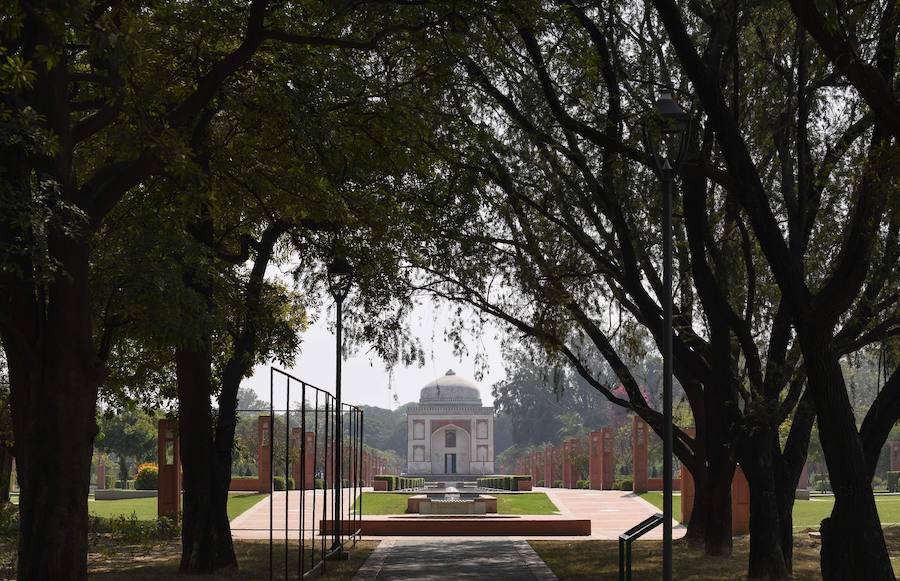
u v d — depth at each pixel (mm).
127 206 17062
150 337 16453
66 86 13219
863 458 15078
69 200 12945
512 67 19312
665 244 13453
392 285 22125
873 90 13242
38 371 13094
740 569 20016
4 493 34250
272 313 20469
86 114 16688
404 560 22484
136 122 13602
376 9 16000
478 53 19469
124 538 24188
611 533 31234
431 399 125000
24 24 12914
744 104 19281
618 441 82688
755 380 18656
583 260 22266
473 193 20766
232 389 19656
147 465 59812
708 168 16453
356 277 20719
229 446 19594
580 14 18375
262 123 16906
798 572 19328
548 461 86000
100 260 14664
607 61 18656
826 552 15117
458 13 15180
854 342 18062
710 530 22438
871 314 17859
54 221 12023
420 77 17906
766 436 18547
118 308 14859
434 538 29125
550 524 30250
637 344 24828
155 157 13945
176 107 14680
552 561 22344
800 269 18047
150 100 14039
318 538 28578
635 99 18734
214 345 22141
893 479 68625
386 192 19453
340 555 22312
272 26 15945
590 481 64562
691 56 15391
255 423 78438
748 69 19266
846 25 14070
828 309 14828
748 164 15555
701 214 18297
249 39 14445
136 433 68500
